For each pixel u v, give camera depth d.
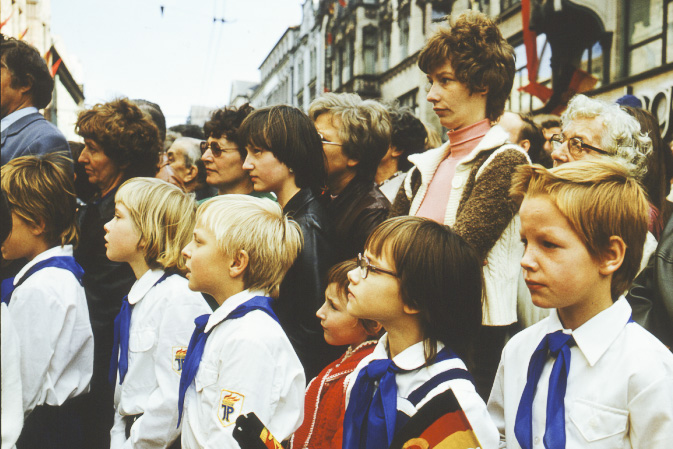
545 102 11.31
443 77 2.21
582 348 1.32
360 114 2.64
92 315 2.76
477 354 2.09
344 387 1.97
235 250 1.79
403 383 1.45
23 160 2.45
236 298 1.79
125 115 3.01
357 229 2.46
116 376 2.26
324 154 2.54
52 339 2.21
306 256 2.27
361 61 24.17
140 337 2.09
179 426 1.95
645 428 1.24
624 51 10.20
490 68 2.16
